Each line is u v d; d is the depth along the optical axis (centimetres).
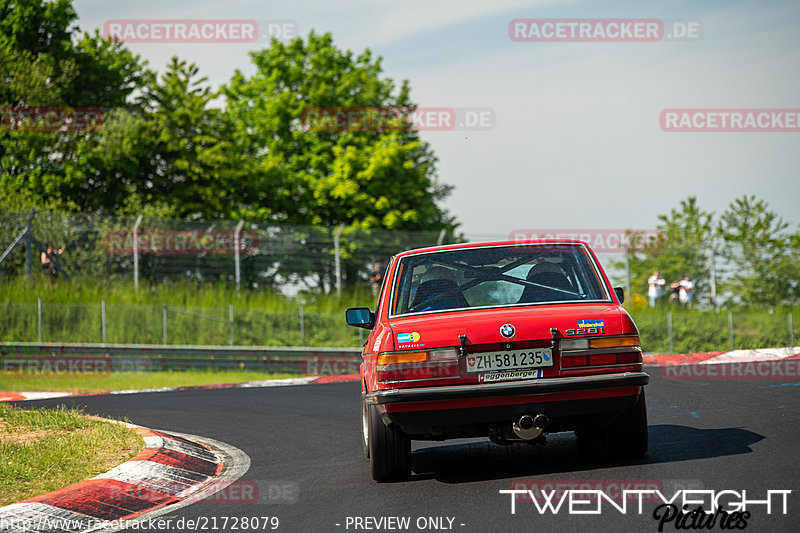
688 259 10394
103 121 15162
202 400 5938
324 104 17112
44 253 11400
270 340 10538
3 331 10006
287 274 11612
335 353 9494
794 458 2541
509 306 2730
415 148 17638
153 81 16400
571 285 2789
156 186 15950
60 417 4112
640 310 10338
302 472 3047
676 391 4566
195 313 10656
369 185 16500
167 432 4344
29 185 14400
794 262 10319
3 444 3481
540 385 2473
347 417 4600
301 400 5625
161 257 11525
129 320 10481
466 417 2512
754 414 3519
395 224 16338
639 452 2716
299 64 17500
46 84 14788
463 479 2653
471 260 2864
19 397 6588
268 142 17312
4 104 14675
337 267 11619
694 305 10319
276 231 11606
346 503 2462
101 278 11431
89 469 3019
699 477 2380
